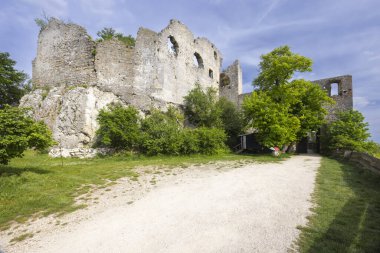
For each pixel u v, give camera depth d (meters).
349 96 24.50
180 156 15.98
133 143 16.17
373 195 6.42
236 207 5.61
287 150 22.53
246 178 8.87
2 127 7.26
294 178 8.79
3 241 4.23
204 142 17.00
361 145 18.28
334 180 8.38
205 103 22.91
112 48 19.62
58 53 20.28
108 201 6.32
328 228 4.33
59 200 6.25
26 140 7.39
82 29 19.77
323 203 5.75
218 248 3.73
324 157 17.73
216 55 32.16
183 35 25.88
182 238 4.11
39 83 20.77
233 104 25.92
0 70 22.06
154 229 4.52
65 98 17.80
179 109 23.11
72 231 4.57
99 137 16.59
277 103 18.89
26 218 5.21
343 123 19.58
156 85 21.70
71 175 9.07
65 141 16.41
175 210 5.54
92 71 18.77
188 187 7.66
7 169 8.65
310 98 20.69
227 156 16.91
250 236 4.11
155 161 13.48
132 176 9.25
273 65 19.77
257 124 17.88
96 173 9.64
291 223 4.61
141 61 20.94
